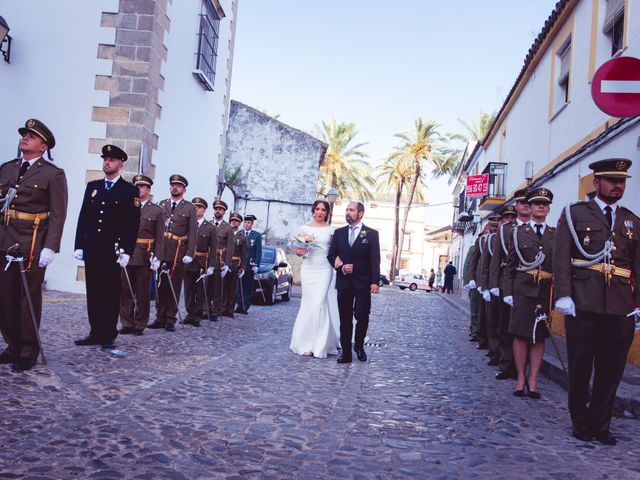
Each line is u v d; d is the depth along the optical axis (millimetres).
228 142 26938
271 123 27016
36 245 5152
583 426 4504
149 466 3270
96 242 6375
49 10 11812
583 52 10875
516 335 5961
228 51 17812
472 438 4328
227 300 11352
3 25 10562
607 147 9109
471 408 5285
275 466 3447
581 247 4465
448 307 21359
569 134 11492
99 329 6445
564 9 11930
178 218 8766
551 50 13281
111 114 11625
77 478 3023
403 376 6668
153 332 8266
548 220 12453
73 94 11711
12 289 5141
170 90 13023
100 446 3512
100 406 4320
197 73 14492
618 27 9609
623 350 4406
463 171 32312
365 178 38531
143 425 3980
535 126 14727
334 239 7453
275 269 15609
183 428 3996
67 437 3613
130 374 5410
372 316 14828
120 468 3203
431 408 5195
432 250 61375
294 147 27062
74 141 11672
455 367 7562
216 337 8367
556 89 12852
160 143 12695
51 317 8234
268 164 26984
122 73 11656
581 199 10250
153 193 12461
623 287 4414
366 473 3459
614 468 3814
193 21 14195
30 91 11766
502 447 4145
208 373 5812
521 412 5234
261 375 5992
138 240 7730
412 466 3637
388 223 61688
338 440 4055
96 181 6660
